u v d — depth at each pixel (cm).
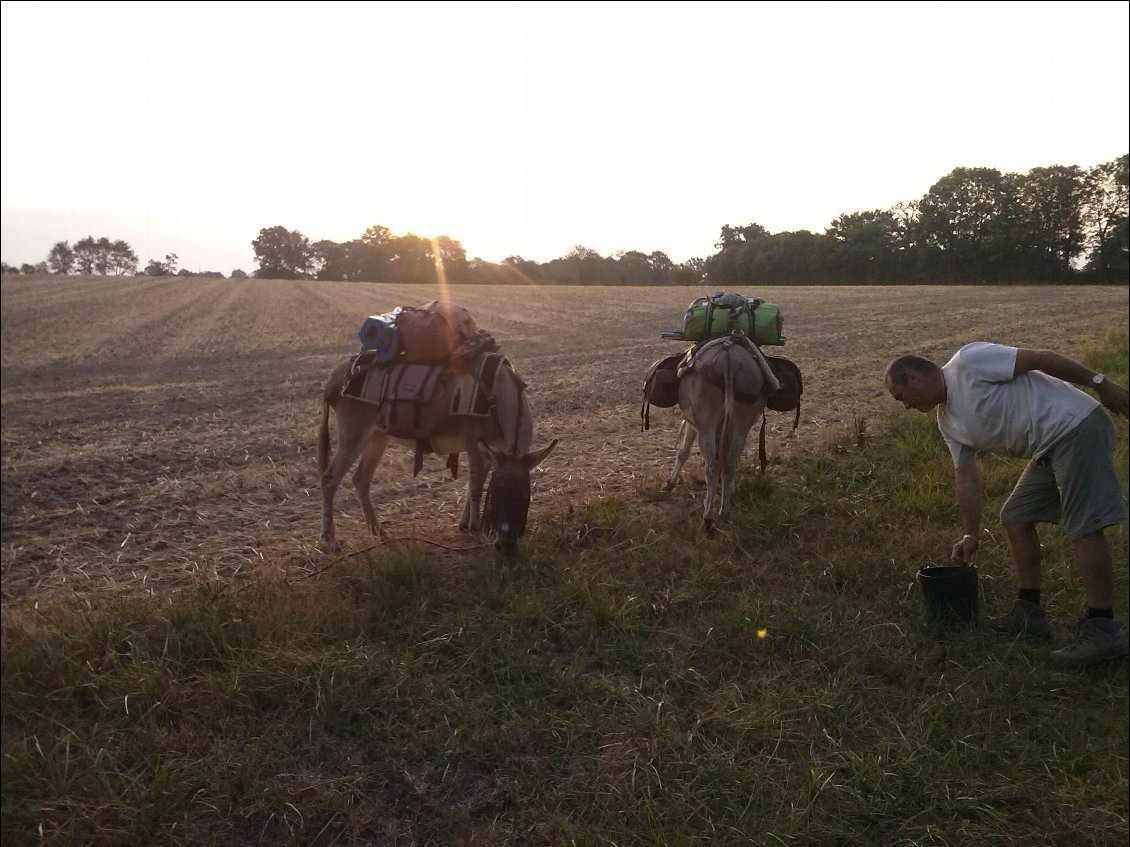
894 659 429
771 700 395
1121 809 333
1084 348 1529
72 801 333
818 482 695
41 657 416
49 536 655
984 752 363
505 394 539
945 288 5347
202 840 325
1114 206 7031
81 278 7419
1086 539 412
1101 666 416
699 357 600
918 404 448
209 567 571
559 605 477
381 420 538
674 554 550
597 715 388
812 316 2872
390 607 482
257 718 389
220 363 1984
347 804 339
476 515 566
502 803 342
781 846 313
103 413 1284
